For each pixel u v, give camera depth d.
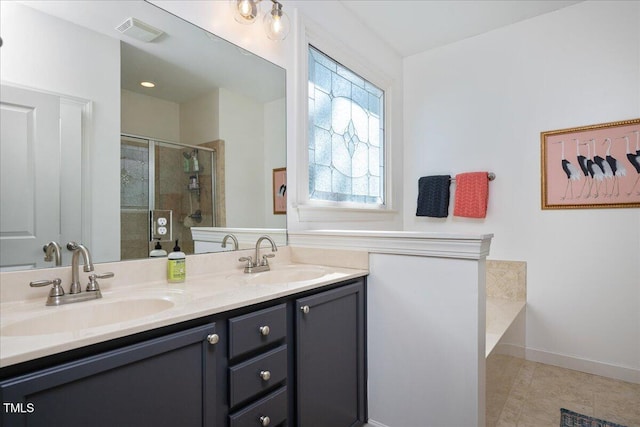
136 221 1.36
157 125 1.44
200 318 0.99
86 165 1.22
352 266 1.75
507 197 2.65
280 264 1.92
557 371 2.34
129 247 1.33
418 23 2.62
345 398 1.55
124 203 1.33
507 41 2.66
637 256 2.16
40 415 0.68
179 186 1.51
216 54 1.67
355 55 2.52
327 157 2.36
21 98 1.08
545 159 2.48
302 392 1.31
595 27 2.32
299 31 2.05
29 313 0.95
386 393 1.64
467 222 2.83
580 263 2.36
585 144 2.33
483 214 2.67
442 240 1.46
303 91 2.08
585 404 1.92
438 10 2.45
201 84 1.61
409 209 3.15
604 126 2.26
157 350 0.86
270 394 1.20
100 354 0.77
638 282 2.16
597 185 2.29
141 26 1.39
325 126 2.34
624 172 2.20
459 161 2.89
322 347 1.41
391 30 2.72
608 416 1.79
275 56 1.95
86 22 1.23
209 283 1.39
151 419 0.85
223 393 1.04
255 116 1.84
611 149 2.24
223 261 1.66
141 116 1.39
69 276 1.14
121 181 1.32
